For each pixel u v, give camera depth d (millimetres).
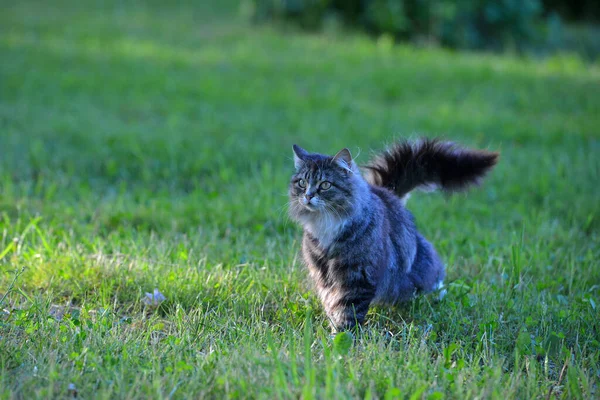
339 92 19547
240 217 10734
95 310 7535
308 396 5258
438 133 15703
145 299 7863
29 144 14328
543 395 6039
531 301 8047
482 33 26531
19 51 23031
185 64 22281
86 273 8352
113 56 22938
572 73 22203
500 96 19281
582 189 12461
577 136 15875
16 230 9586
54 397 5594
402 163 8641
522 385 6074
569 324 7492
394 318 7812
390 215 7820
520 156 14375
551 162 13961
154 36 26094
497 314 7715
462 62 23141
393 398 5555
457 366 6367
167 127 15852
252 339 6746
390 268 7621
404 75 21312
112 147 14234
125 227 10250
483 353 6746
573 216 11281
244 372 6008
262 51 24094
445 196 9133
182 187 12570
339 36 26328
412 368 6113
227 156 13930
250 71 21672
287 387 5535
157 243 9555
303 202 7262
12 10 30406
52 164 13266
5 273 8172
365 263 7227
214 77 20734
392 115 17344
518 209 11594
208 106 17859
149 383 5812
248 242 9953
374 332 6977
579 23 31281
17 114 16578
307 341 5836
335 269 7293
